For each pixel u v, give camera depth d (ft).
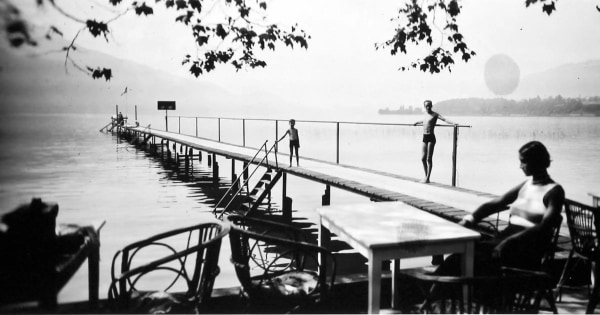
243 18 18.35
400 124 34.27
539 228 10.50
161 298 11.73
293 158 54.03
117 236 35.40
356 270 28.09
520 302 9.63
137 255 30.22
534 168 11.40
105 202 50.72
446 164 98.68
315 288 12.10
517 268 11.03
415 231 10.91
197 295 11.76
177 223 40.65
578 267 15.06
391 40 21.18
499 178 75.97
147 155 110.52
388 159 108.47
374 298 10.11
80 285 24.32
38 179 67.72
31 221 9.63
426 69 20.93
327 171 40.91
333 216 12.84
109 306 11.55
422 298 13.78
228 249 32.50
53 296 9.41
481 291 9.58
